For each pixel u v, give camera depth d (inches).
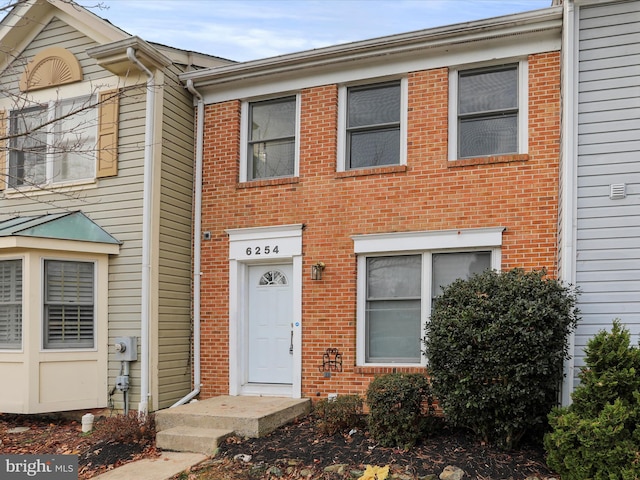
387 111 327.6
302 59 330.6
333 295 323.6
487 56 301.7
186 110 366.3
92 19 348.5
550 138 288.0
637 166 237.6
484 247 297.6
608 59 244.4
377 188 319.6
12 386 309.7
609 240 238.4
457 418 235.3
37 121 368.2
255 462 234.5
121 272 335.6
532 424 228.1
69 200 354.3
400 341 313.4
